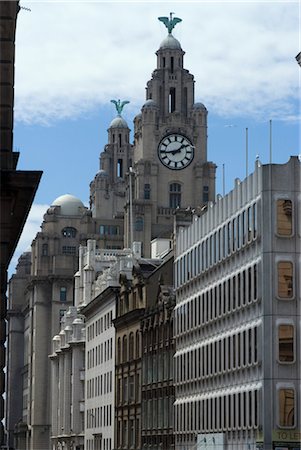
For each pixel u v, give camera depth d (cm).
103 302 18200
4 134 4588
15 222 5016
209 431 11725
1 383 4816
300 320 10088
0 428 5025
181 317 13238
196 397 12356
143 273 15625
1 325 4781
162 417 14038
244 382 10588
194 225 12825
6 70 4603
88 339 19888
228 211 11369
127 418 16050
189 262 12950
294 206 10231
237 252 10994
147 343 15012
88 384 19662
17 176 4431
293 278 10144
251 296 10450
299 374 10006
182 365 13112
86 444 19550
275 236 10156
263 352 10025
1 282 4522
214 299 11781
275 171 10238
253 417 10212
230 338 11106
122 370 16525
